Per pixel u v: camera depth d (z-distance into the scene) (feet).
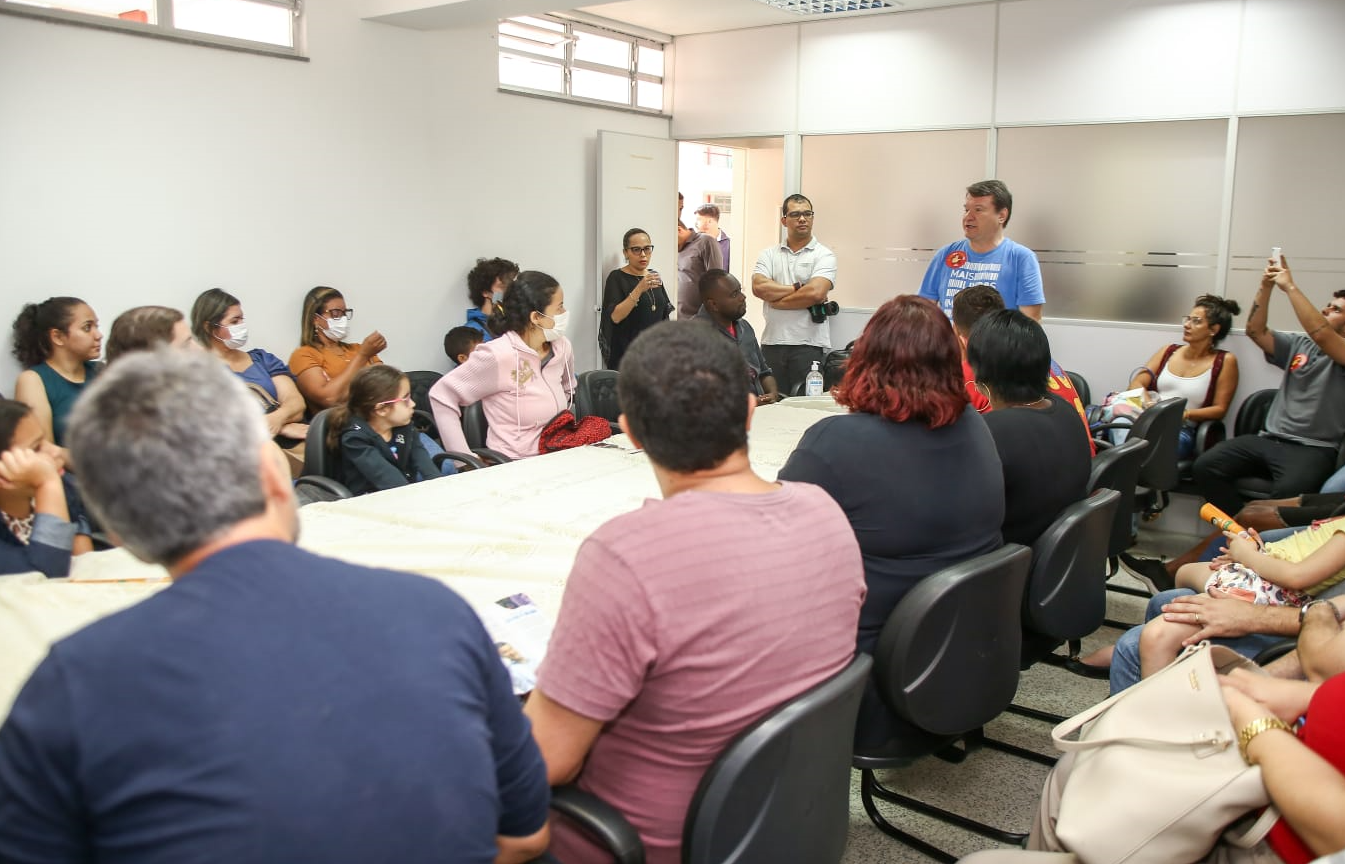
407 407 10.50
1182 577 8.64
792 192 21.03
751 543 3.87
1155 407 12.16
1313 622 5.71
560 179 20.25
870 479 5.74
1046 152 18.11
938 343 5.76
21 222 12.20
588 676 3.69
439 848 2.58
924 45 18.98
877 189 20.10
